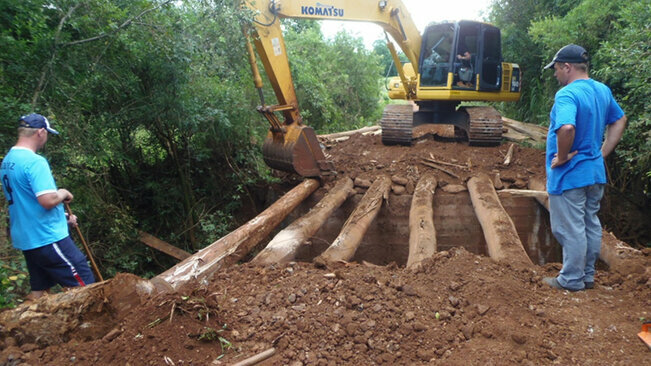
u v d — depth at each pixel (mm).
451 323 3023
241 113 8547
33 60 4852
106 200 7066
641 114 6621
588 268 3697
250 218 9203
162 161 8500
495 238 4887
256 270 4039
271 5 7426
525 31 14008
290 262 4355
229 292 3586
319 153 8109
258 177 9414
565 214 3510
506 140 10875
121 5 5805
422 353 2719
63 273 3783
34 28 4684
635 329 2975
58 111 5203
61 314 2902
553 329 2963
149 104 6672
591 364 2604
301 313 3158
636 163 7340
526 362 2580
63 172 5574
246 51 7184
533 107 13547
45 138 3787
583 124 3385
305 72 12609
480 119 9633
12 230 3697
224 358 2707
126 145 7379
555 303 3359
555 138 3539
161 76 6535
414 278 3711
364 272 3824
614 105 3553
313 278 3674
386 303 3215
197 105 7199
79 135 5551
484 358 2619
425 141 10562
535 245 7652
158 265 7773
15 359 2648
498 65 10016
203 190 8875
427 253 4570
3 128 4445
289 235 5168
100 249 6742
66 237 3803
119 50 5945
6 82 4746
